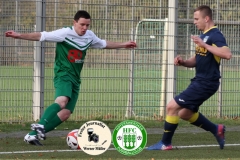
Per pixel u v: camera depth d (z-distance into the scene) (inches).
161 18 1503.4
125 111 1499.8
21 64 1391.5
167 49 1512.1
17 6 1371.8
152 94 1549.0
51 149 1019.3
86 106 1448.1
